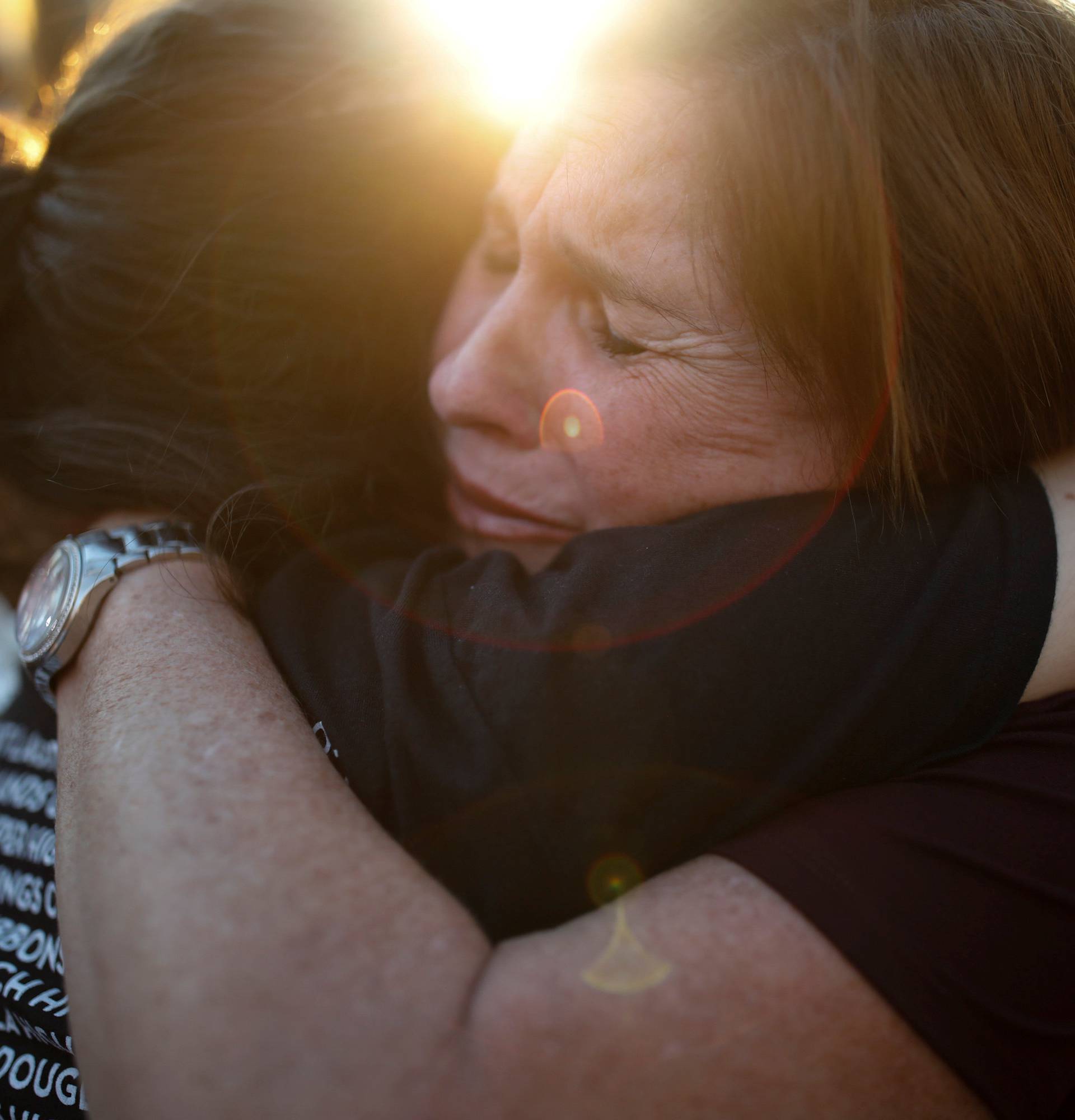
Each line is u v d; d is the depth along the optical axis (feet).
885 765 1.94
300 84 3.18
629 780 1.86
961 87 2.12
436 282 3.19
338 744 2.05
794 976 1.61
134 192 3.17
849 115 2.03
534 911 1.83
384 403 3.19
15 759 2.95
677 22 2.24
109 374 3.17
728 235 2.10
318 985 1.55
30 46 4.40
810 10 2.20
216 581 2.59
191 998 1.52
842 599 1.98
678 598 2.00
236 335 3.14
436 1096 1.48
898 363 2.11
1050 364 2.22
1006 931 1.69
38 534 3.24
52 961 2.45
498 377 2.56
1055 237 2.18
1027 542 2.08
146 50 3.22
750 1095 1.52
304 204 3.16
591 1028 1.54
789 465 2.25
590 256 2.26
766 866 1.74
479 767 1.87
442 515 3.07
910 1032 1.61
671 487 2.37
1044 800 1.85
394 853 1.80
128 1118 1.47
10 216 3.40
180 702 2.01
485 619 2.10
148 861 1.68
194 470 2.95
